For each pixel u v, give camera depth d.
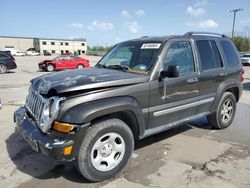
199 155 4.39
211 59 5.07
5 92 10.10
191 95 4.57
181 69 4.40
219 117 5.48
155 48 4.21
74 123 3.15
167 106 4.18
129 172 3.79
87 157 3.32
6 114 6.75
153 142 4.93
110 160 3.57
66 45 96.50
